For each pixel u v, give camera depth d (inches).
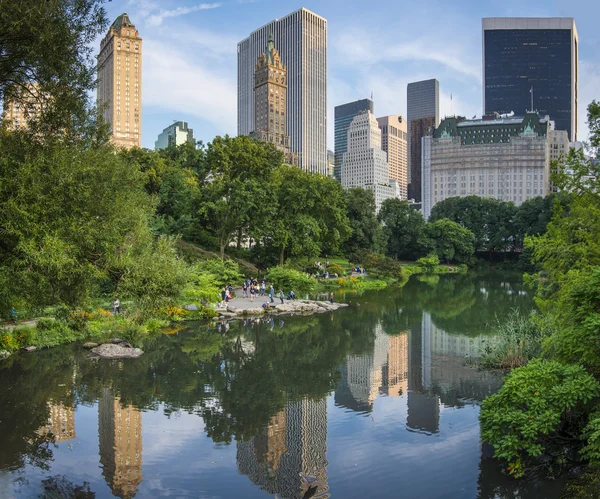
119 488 588.1
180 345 1366.9
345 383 1036.5
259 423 807.1
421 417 835.4
